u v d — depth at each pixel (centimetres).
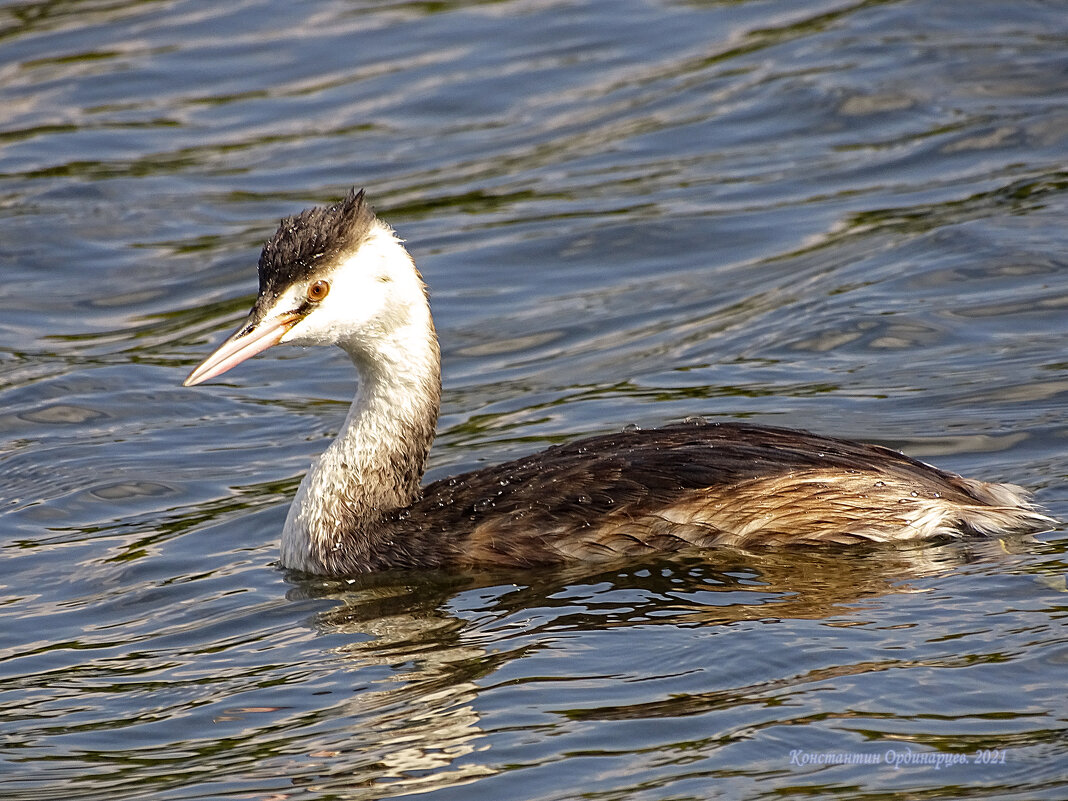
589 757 885
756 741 886
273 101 2423
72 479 1462
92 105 2427
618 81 2416
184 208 2123
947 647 979
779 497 1168
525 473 1234
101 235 2052
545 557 1183
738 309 1753
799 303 1738
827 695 929
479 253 1955
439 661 1031
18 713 1011
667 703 939
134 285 1933
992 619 1016
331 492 1248
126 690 1036
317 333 1241
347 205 1257
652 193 2072
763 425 1334
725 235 1945
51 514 1391
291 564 1257
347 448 1254
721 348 1658
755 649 992
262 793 877
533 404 1569
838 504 1166
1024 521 1174
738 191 2055
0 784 915
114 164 2245
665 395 1552
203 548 1304
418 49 2573
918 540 1167
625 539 1174
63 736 974
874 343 1623
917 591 1072
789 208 1995
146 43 2625
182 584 1229
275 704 992
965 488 1207
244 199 2136
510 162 2203
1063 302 1659
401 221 2047
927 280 1750
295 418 1602
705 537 1173
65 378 1697
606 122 2295
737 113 2273
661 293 1822
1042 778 832
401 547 1215
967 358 1561
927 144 2114
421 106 2388
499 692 973
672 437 1244
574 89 2408
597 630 1052
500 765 885
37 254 2009
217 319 1836
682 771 862
